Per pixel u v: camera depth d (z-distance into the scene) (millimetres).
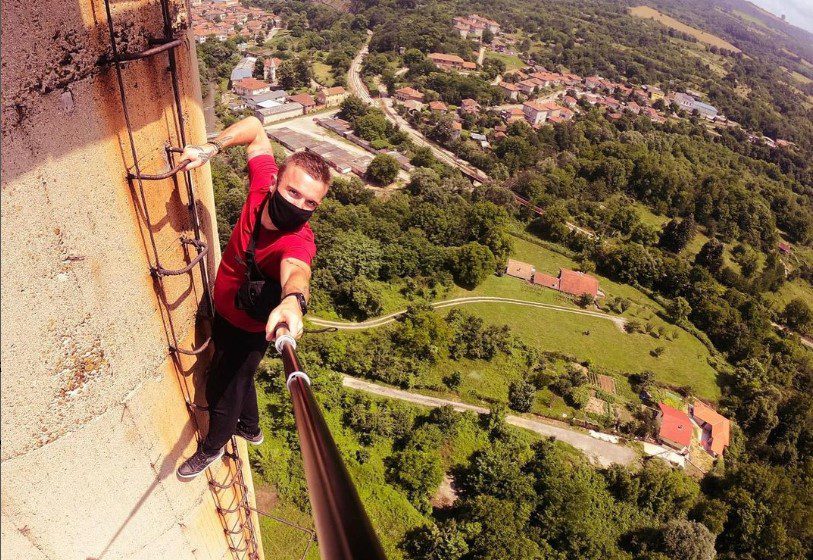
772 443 50094
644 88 150875
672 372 52625
